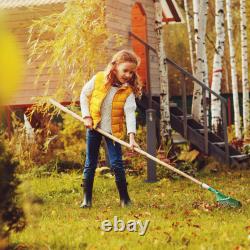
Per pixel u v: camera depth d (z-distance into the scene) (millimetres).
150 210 7355
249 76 25297
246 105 19875
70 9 12625
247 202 8133
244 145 16516
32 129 14125
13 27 13945
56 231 5867
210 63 25953
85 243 5277
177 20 17531
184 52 26297
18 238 5418
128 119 7676
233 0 26438
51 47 12758
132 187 10320
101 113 7699
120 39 12945
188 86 26125
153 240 5402
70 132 16750
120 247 5086
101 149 13883
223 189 9852
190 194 9031
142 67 15625
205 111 13195
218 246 5137
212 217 6730
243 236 5562
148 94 13359
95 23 12734
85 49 12688
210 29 26000
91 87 7758
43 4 13344
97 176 11562
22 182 4199
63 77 12992
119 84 7699
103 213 7207
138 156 12852
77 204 8211
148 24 15719
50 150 14328
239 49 25938
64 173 12578
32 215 4246
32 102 13906
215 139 13867
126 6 14070
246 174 12258
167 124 12828
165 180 10945
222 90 25906
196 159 12961
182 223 6309
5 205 4047
